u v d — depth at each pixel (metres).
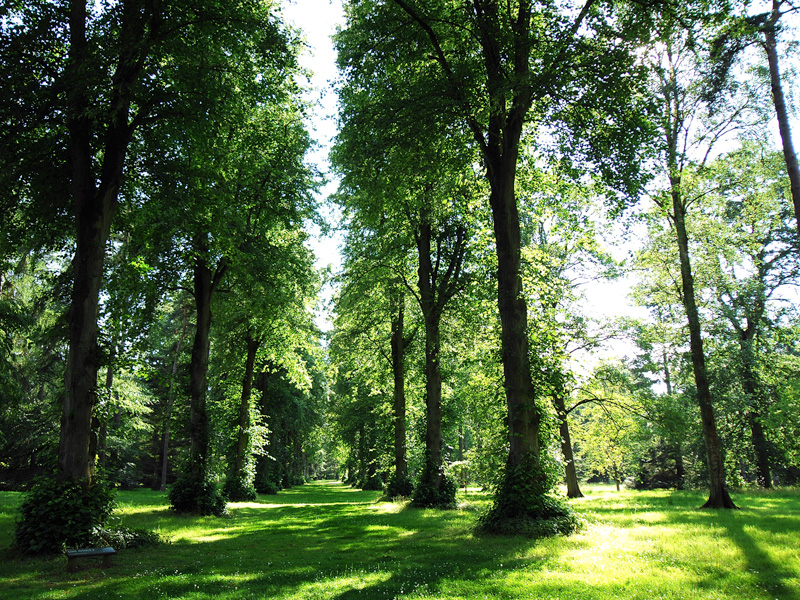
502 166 13.81
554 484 12.43
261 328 22.81
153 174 13.93
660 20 12.77
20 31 12.02
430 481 20.80
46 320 21.75
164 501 25.33
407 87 14.30
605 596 5.87
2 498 22.47
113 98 11.69
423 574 7.49
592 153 14.39
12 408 24.25
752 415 28.28
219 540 12.33
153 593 6.78
